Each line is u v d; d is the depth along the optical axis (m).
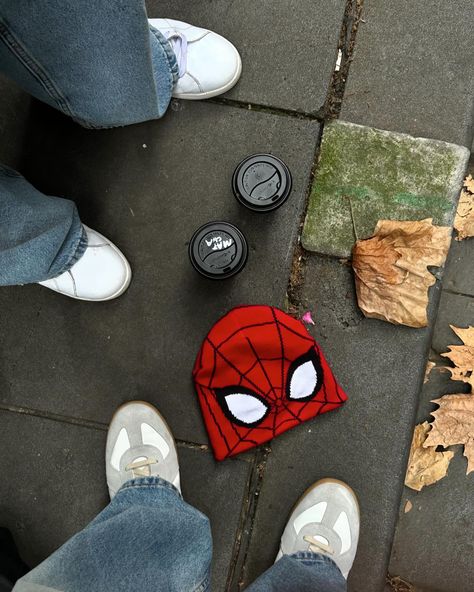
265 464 1.49
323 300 1.50
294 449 1.49
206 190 1.51
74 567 1.05
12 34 0.88
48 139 1.53
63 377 1.52
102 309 1.51
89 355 1.51
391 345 1.48
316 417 1.49
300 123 1.50
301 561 1.37
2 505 1.51
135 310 1.51
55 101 1.11
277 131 1.51
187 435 1.50
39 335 1.52
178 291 1.50
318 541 1.42
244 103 1.51
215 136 1.51
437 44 1.51
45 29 0.85
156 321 1.50
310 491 1.46
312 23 1.52
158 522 1.18
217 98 1.52
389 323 1.48
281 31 1.52
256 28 1.52
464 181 1.50
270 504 1.48
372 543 1.47
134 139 1.53
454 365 1.50
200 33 1.46
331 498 1.44
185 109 1.52
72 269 1.39
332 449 1.48
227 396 1.48
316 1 1.52
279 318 1.46
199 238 1.43
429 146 1.49
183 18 1.54
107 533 1.12
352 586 1.48
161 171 1.52
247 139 1.51
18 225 1.07
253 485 1.49
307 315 1.49
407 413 1.47
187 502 1.49
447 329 1.51
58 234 1.15
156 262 1.51
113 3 0.82
